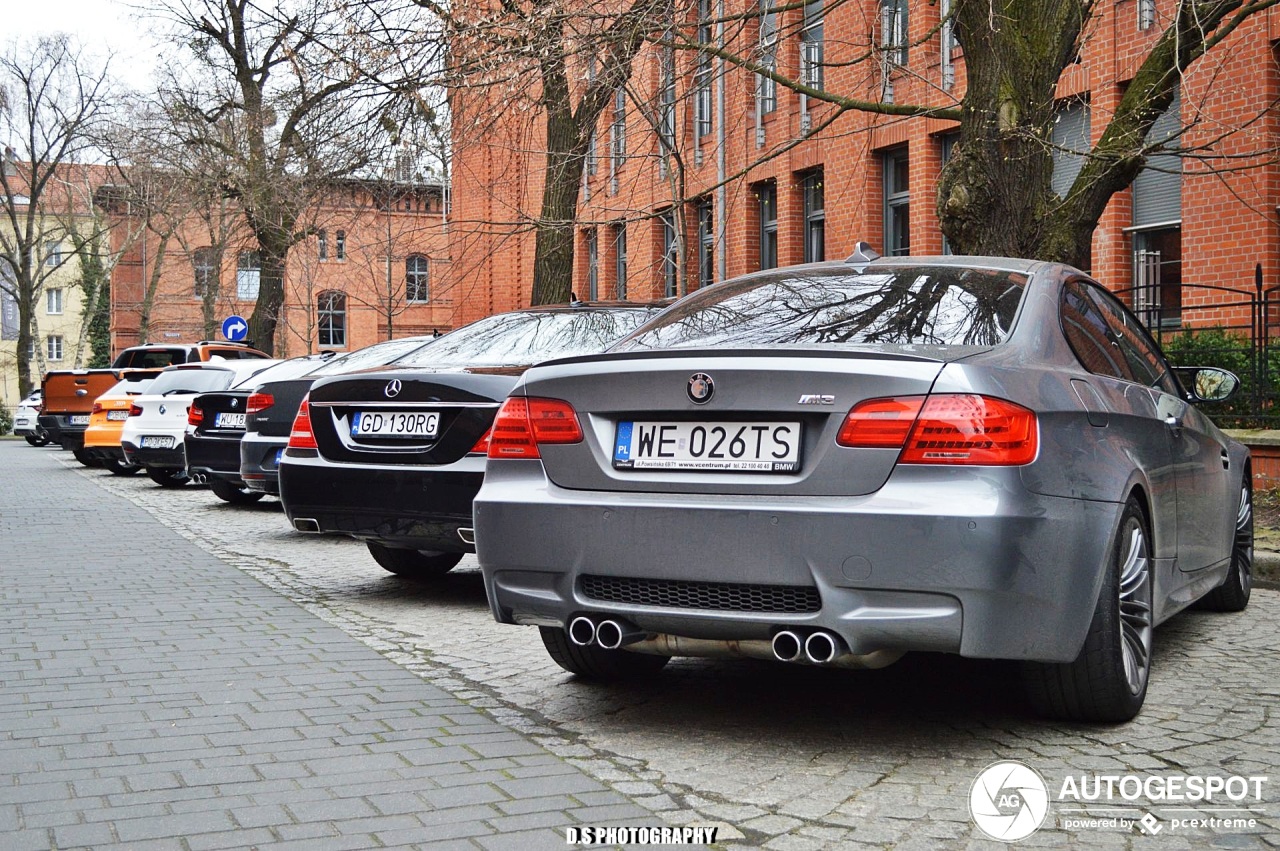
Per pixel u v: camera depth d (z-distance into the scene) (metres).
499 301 36.41
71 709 4.87
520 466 4.62
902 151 20.31
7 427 54.47
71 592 7.86
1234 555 6.94
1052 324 4.73
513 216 17.03
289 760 4.18
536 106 12.41
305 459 7.44
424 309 56.28
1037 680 4.49
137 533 11.43
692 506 4.20
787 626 4.09
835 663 4.10
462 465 6.93
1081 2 10.52
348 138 13.03
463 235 15.59
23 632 6.50
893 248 20.62
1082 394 4.47
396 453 7.14
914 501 3.93
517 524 4.52
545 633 5.17
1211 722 4.65
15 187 80.75
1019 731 4.55
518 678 5.47
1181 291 14.74
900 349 4.16
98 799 3.76
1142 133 10.43
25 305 55.84
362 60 11.95
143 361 24.19
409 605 7.46
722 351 4.25
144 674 5.51
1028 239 10.30
